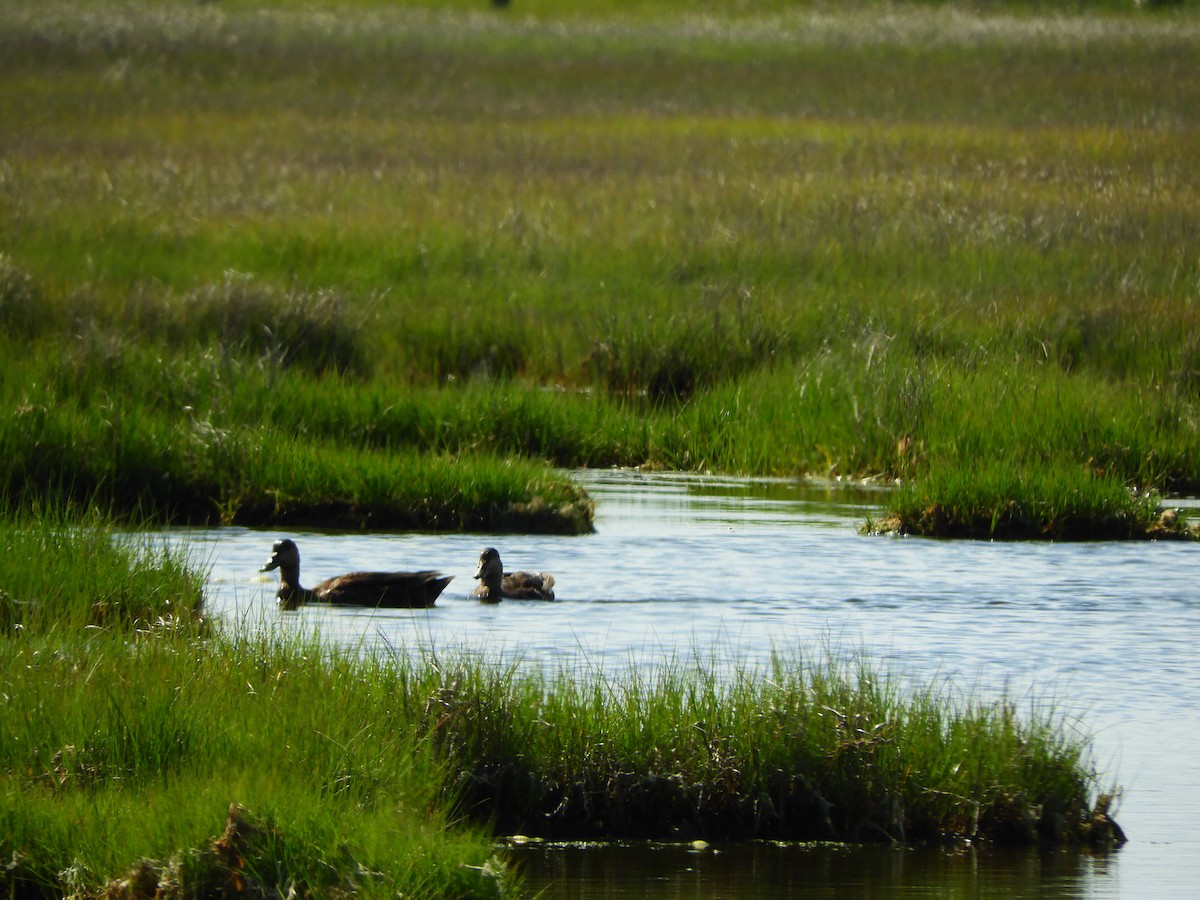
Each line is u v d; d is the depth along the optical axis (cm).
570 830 3384
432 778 3256
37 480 6194
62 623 3997
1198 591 5262
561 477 6500
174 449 6353
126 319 8656
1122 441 7225
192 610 4466
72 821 2897
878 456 7381
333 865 2812
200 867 2783
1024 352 8544
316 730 3244
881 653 4406
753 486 7188
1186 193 12975
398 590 4956
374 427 7219
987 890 3081
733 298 9425
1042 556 5816
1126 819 3412
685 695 3781
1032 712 3669
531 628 4647
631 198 12988
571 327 9088
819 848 3319
